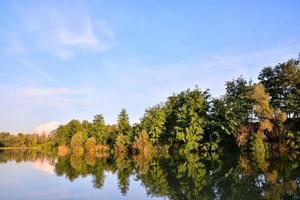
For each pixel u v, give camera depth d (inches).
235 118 2869.1
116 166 2171.5
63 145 5585.6
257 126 2650.1
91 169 1990.7
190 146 3070.9
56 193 1152.8
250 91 2797.7
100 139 4849.9
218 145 3048.7
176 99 3715.6
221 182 1286.9
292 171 1519.4
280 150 2463.1
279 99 2851.9
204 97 3321.9
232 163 2062.0
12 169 2054.6
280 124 2507.4
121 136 3846.0
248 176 1407.5
